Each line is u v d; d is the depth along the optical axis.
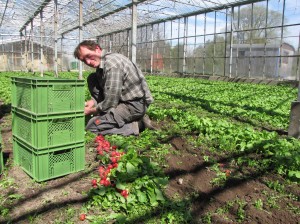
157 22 15.17
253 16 10.91
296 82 9.24
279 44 10.11
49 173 1.89
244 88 8.23
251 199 1.78
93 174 2.00
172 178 2.01
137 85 2.73
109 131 2.80
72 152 1.98
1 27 17.73
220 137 2.75
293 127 2.96
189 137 2.87
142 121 3.09
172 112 3.78
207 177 2.04
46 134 1.83
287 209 1.69
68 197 1.72
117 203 1.63
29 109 1.86
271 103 5.41
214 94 6.62
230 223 1.55
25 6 12.76
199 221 1.57
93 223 1.49
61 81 1.83
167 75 14.70
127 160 1.93
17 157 2.13
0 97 5.66
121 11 13.20
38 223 1.49
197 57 13.33
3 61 18.77
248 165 2.24
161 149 2.51
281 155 2.16
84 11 13.20
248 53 11.13
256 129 3.51
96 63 2.53
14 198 1.70
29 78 1.80
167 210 1.63
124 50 18.08
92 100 2.83
